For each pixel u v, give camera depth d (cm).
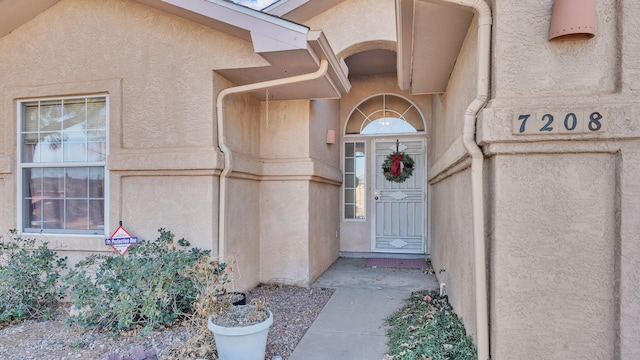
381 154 794
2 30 450
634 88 215
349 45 561
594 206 223
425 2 260
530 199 230
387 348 324
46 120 460
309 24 572
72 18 441
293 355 313
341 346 330
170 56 422
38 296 403
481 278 246
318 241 602
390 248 784
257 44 372
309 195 550
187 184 419
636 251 214
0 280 374
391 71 776
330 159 703
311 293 499
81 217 448
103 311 338
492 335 240
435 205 617
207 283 342
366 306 442
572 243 226
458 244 360
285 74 437
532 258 229
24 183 462
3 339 335
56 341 330
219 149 424
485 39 243
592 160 223
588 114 217
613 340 220
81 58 439
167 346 314
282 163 546
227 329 268
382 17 552
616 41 221
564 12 218
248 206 512
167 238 399
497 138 228
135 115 428
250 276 517
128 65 430
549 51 228
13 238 432
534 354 229
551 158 228
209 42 414
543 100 227
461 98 337
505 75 233
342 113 805
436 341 306
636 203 214
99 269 388
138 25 428
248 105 516
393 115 795
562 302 227
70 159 453
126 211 431
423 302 434
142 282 333
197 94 416
